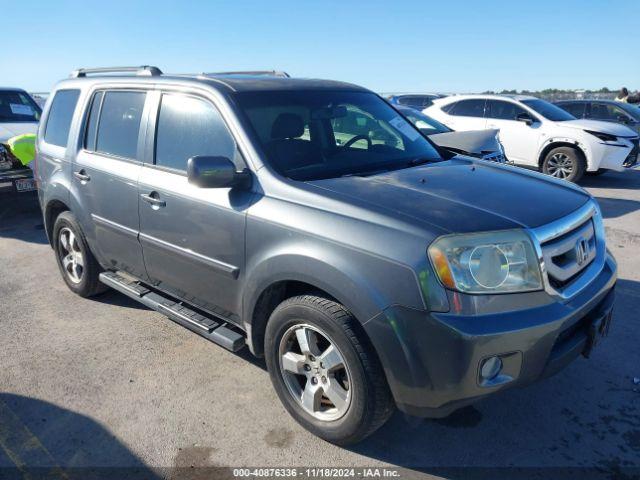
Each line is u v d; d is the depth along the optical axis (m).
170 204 3.36
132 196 3.66
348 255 2.47
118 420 3.04
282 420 3.04
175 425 3.00
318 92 3.72
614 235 6.61
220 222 3.05
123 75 4.10
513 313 2.32
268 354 2.97
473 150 6.69
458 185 2.94
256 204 2.89
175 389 3.34
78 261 4.61
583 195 3.08
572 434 2.91
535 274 2.39
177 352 3.79
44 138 4.85
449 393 2.32
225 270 3.08
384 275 2.36
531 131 10.35
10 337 4.03
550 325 2.35
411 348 2.32
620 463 2.69
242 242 2.94
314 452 2.78
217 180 2.84
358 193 2.71
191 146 3.36
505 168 3.54
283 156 3.08
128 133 3.84
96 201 4.05
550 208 2.70
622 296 4.64
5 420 3.06
